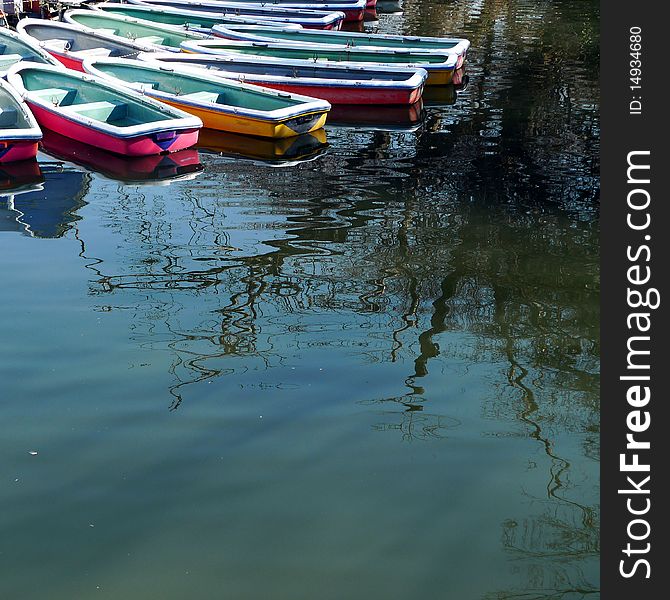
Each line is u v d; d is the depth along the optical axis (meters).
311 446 5.64
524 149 12.28
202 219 9.48
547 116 13.94
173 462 5.43
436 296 7.79
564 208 10.01
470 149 12.29
